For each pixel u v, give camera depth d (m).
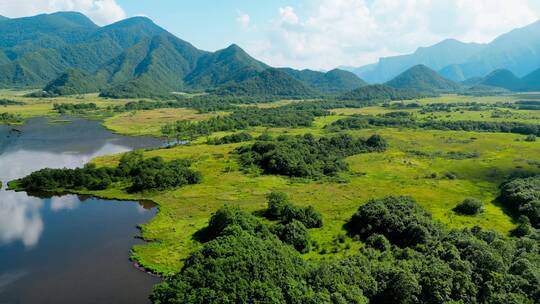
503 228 87.69
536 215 91.12
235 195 113.19
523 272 56.00
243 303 48.53
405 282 52.12
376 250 73.88
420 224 78.00
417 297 52.00
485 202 107.56
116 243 83.00
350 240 80.44
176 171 126.75
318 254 74.88
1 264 73.62
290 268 56.06
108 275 70.25
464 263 56.22
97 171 126.25
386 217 81.94
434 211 97.62
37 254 77.75
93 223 94.12
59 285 66.75
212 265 53.66
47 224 93.38
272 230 80.75
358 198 109.81
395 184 124.50
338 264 59.53
